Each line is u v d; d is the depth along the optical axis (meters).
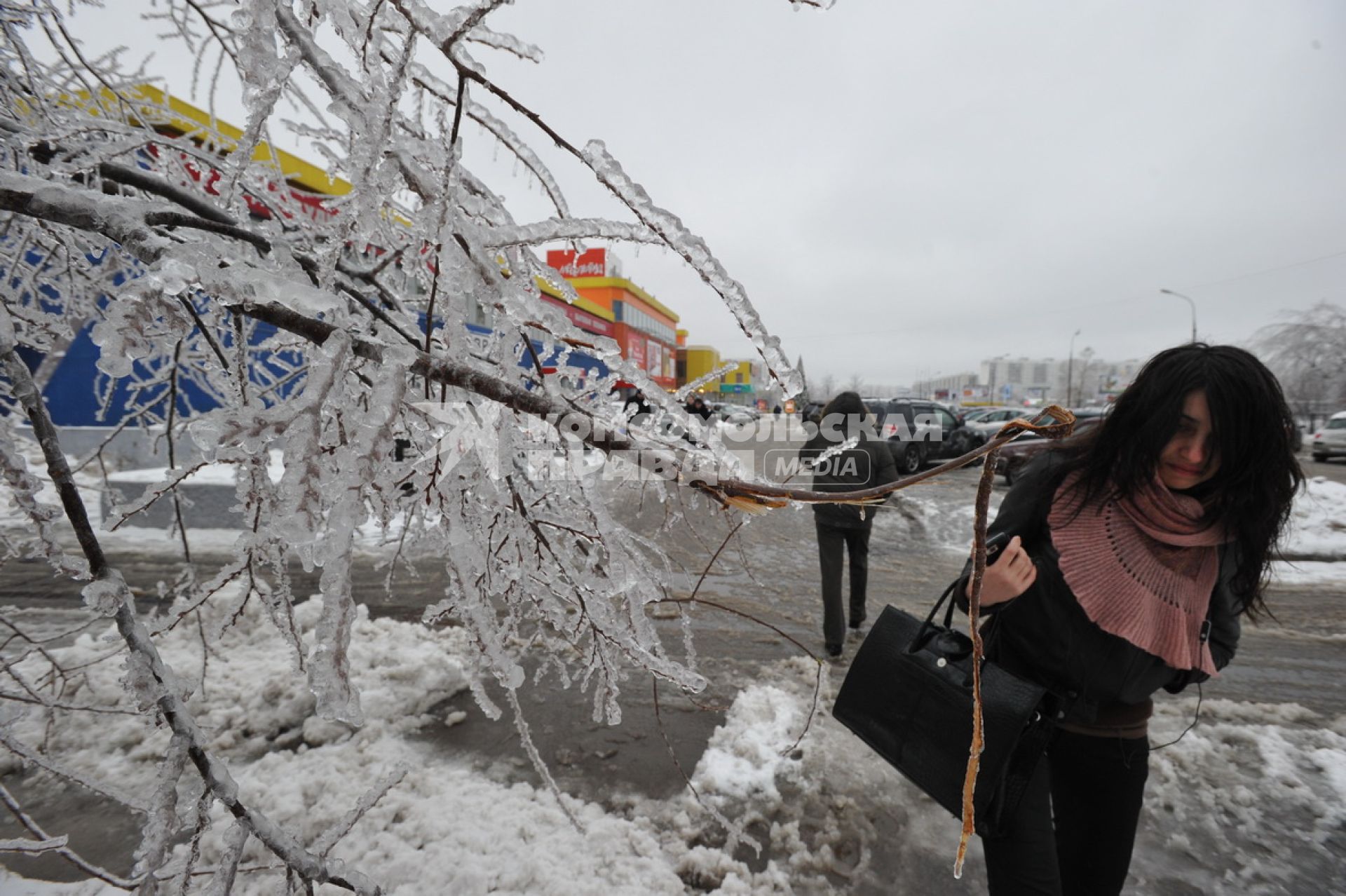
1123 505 1.33
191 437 0.68
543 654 3.42
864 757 2.56
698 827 2.16
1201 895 1.97
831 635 3.59
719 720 2.86
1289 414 1.23
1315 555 6.40
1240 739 2.80
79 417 7.70
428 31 0.76
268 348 1.49
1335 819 2.29
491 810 2.13
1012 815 1.30
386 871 1.83
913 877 2.00
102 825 2.12
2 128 1.44
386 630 3.53
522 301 0.93
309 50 0.87
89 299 1.95
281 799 2.13
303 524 0.71
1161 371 1.28
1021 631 1.42
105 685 2.78
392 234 1.38
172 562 4.89
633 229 0.92
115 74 2.00
